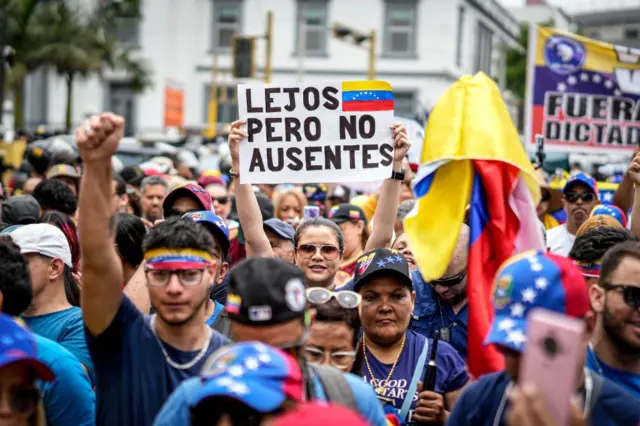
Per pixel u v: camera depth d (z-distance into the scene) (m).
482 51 48.09
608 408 3.58
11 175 18.14
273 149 6.05
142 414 4.01
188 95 45.34
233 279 3.38
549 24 59.94
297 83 6.03
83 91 46.31
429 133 5.73
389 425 4.16
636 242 4.20
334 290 6.00
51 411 4.28
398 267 4.98
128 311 4.08
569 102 10.21
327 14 44.16
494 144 5.57
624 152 10.15
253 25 44.81
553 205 10.84
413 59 43.84
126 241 6.12
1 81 34.50
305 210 7.75
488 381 3.71
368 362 5.13
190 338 4.20
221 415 2.81
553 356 2.74
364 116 6.05
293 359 3.24
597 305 4.17
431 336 5.86
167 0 44.88
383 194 6.09
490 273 5.46
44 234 5.18
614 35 77.12
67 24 35.41
